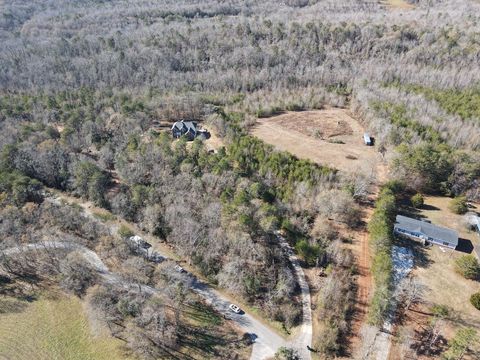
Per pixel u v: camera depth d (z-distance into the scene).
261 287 61.84
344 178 78.31
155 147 88.31
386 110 103.19
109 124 103.44
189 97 119.88
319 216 71.75
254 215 67.62
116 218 78.44
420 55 134.50
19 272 68.44
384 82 123.81
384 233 62.06
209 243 67.00
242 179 76.50
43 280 67.12
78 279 64.25
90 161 89.31
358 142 99.44
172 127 105.94
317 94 126.25
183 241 68.75
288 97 124.81
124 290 62.22
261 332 55.91
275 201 74.12
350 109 119.38
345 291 58.28
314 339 53.53
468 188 76.62
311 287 61.22
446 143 88.31
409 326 52.88
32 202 79.50
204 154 85.81
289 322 56.31
